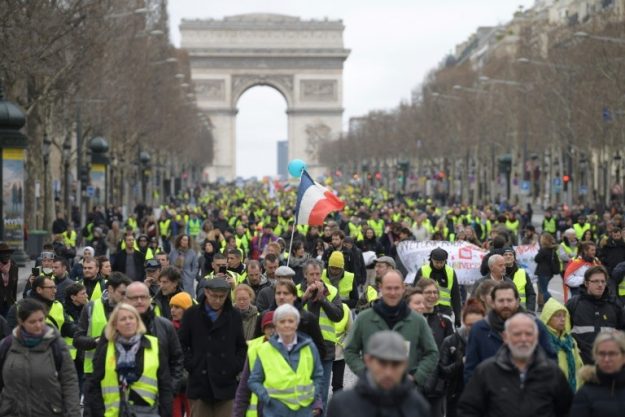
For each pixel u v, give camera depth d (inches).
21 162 3405.5
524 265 2785.4
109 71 5137.8
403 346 780.6
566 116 6579.7
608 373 941.8
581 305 1289.4
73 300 1461.6
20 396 1066.7
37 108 4114.2
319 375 1080.8
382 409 784.3
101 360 1075.3
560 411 947.3
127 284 1261.1
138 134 6727.4
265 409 1069.1
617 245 2428.6
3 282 1642.5
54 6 3284.9
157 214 6530.5
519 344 916.0
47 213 4488.2
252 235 3321.9
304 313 1154.0
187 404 1275.8
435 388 1149.1
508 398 919.7
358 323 1117.1
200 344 1176.8
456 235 2923.2
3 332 1264.8
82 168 5403.5
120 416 1072.2
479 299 1158.3
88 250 1772.9
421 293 1239.5
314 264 1374.3
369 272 2864.2
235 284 1604.3
